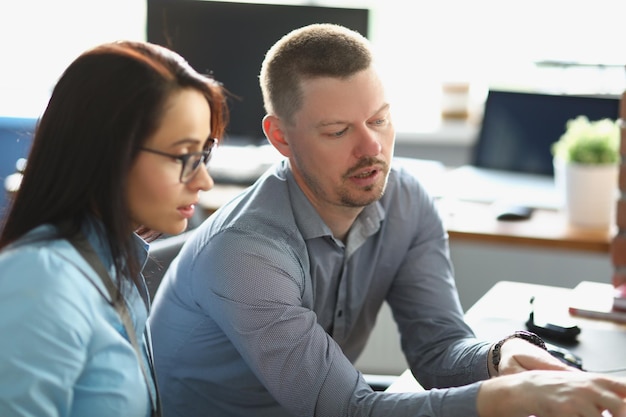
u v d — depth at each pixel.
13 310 1.33
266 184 2.01
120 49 1.46
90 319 1.41
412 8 4.84
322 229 2.01
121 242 1.46
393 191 2.21
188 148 1.50
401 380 2.20
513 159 3.83
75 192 1.44
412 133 4.53
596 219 3.29
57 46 4.85
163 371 2.12
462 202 3.55
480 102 4.75
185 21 3.80
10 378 1.30
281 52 1.92
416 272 2.26
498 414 1.60
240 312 1.84
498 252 3.77
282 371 1.83
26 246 1.40
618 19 4.54
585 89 4.41
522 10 4.70
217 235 1.91
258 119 3.83
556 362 1.79
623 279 2.47
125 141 1.43
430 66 4.89
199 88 1.50
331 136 1.88
